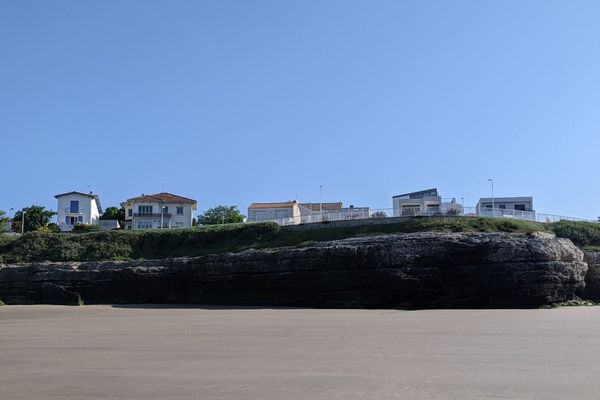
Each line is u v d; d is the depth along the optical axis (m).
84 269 57.66
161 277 53.53
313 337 22.20
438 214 56.25
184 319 33.97
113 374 14.62
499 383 12.31
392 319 31.03
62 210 106.94
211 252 62.31
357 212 59.78
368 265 44.44
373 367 14.59
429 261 43.09
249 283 49.56
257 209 107.31
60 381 13.88
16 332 27.30
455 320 29.39
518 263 41.44
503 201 86.00
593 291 47.12
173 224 99.00
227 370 14.74
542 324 26.36
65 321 34.03
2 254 66.44
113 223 95.75
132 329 27.73
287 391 11.95
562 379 12.68
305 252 47.12
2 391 12.89
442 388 11.89
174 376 14.07
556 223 56.75
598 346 18.09
